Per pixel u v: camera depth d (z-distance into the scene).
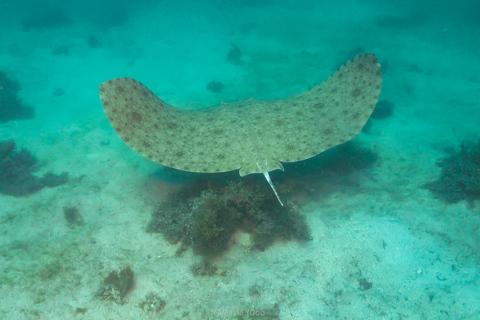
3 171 7.83
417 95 12.18
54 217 6.71
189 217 5.96
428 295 4.73
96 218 6.68
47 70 16.69
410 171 7.98
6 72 16.08
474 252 5.34
